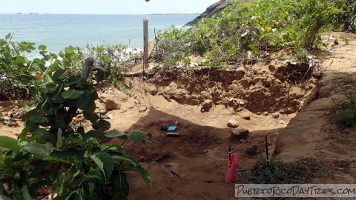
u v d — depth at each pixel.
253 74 7.45
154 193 3.79
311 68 7.20
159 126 6.60
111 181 3.24
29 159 3.15
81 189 2.93
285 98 7.14
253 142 5.89
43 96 4.03
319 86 6.50
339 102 5.23
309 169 3.53
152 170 4.57
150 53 8.91
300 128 4.73
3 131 5.70
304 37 8.23
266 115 7.12
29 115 4.04
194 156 5.50
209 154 5.53
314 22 7.97
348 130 4.47
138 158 5.37
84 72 3.99
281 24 9.20
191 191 3.79
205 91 7.62
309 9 8.18
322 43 8.44
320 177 3.39
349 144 4.09
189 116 7.12
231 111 7.27
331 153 3.88
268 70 7.44
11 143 3.19
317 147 4.09
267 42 8.46
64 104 3.90
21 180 3.16
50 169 3.65
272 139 5.93
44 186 3.49
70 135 3.54
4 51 7.34
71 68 7.03
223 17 8.98
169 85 7.89
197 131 6.38
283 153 4.06
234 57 8.05
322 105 5.41
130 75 8.14
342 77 6.55
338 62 7.50
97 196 3.01
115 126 6.57
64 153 3.07
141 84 7.99
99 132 3.77
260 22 8.72
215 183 3.96
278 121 6.80
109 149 3.39
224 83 7.61
